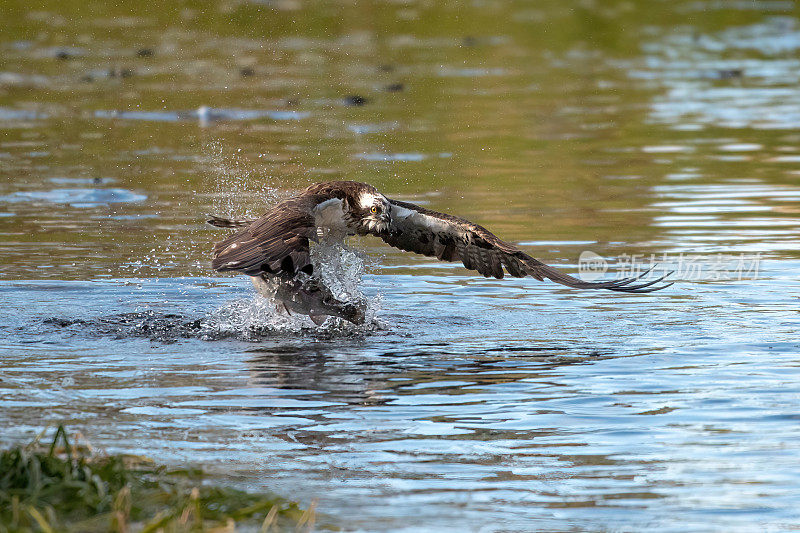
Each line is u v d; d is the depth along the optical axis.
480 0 44.78
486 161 21.67
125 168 20.67
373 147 22.66
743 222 17.27
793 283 13.93
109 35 36.88
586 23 40.25
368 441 8.52
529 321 12.46
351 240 16.81
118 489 7.38
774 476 7.77
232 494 7.35
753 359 10.74
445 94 28.69
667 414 9.11
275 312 12.48
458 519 7.09
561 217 17.61
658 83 30.59
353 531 6.87
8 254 15.23
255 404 9.43
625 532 6.89
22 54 33.34
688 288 13.80
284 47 35.56
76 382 10.04
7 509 7.02
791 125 25.17
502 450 8.31
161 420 8.98
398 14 41.50
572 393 9.72
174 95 28.00
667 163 21.69
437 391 9.81
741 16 42.19
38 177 19.94
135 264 14.88
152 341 11.59
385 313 12.83
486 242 12.17
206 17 40.56
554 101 28.00
